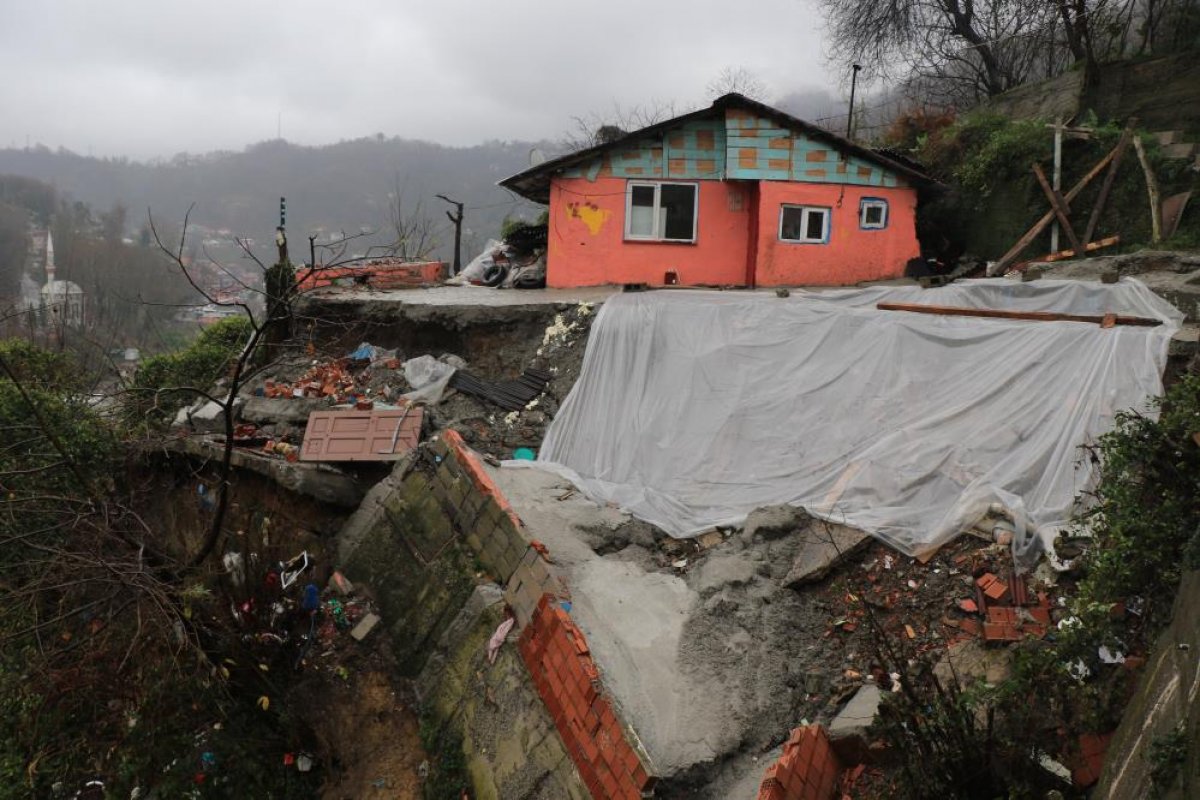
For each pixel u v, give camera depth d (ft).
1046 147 51.96
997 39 74.18
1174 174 47.85
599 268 55.11
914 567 28.25
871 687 24.73
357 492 38.83
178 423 44.83
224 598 32.55
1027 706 21.09
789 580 28.99
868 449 32.83
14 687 35.32
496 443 39.86
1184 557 18.88
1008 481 29.37
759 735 23.89
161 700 33.12
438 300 48.26
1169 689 16.67
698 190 54.24
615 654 25.45
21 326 69.15
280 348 48.83
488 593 29.84
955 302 40.65
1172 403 24.64
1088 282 38.65
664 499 34.65
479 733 27.61
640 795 21.15
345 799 29.71
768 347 38.47
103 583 32.45
